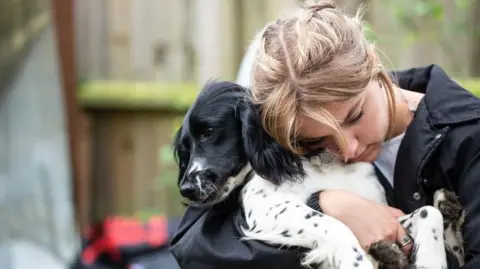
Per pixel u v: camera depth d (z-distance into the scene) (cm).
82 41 618
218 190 274
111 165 625
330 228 262
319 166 287
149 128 621
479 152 262
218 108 274
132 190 628
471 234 258
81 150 603
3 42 497
